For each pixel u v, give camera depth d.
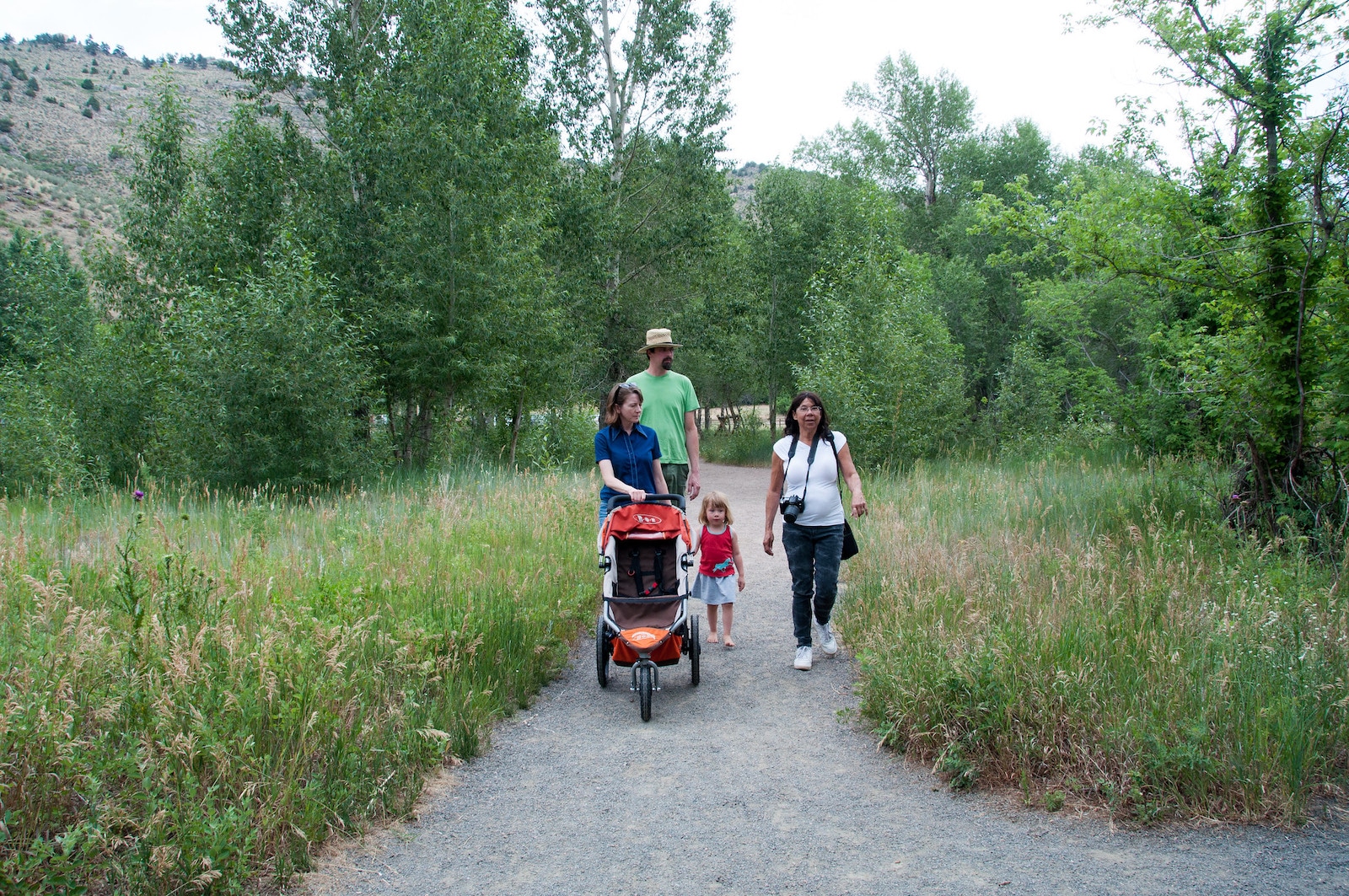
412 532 8.66
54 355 17.98
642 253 28.11
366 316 16.98
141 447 16.34
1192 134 9.34
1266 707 4.06
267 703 4.04
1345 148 7.90
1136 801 3.76
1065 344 19.39
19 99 115.69
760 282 29.97
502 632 5.89
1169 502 9.02
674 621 5.48
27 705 3.38
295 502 12.49
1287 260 7.98
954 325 29.41
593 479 15.72
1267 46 8.16
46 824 3.21
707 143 27.53
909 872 3.35
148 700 3.75
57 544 6.98
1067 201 11.20
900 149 38.47
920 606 5.95
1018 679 4.49
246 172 18.16
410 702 4.36
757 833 3.72
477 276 17.53
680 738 4.89
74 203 87.81
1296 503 7.77
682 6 26.89
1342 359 7.51
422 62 18.28
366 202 18.84
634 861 3.48
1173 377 13.45
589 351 24.86
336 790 3.74
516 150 18.77
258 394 13.75
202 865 3.02
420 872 3.39
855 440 18.17
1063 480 11.30
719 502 6.82
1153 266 9.20
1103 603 5.48
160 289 18.67
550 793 4.16
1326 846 3.44
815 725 5.08
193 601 4.75
